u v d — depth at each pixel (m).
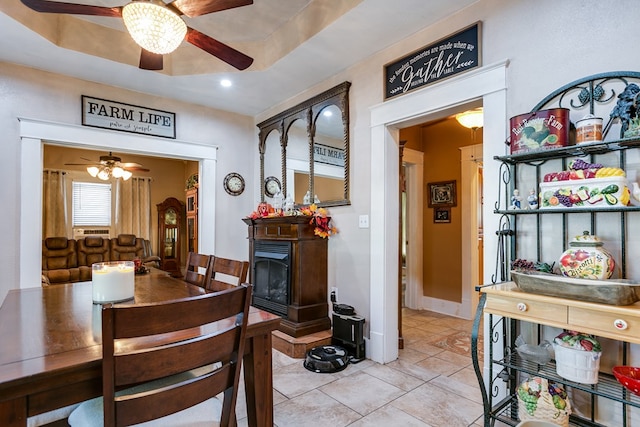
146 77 3.32
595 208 1.58
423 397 2.19
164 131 3.86
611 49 1.70
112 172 5.63
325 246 3.31
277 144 4.25
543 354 1.73
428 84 2.49
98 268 1.67
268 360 1.40
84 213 6.73
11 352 1.00
